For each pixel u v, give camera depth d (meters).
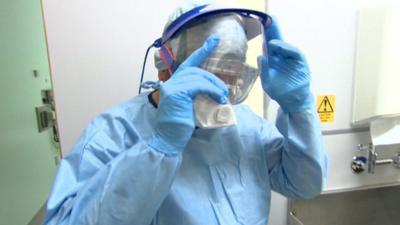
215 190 0.68
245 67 0.65
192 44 0.62
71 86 0.99
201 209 0.65
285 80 0.65
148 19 0.99
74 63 0.98
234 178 0.71
